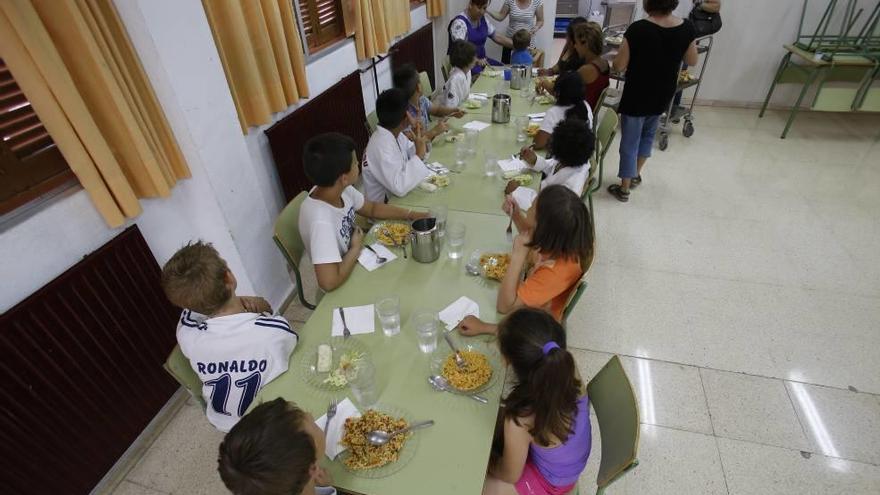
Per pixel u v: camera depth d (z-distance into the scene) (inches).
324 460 43.6
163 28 65.2
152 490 71.6
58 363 61.5
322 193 69.6
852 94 157.9
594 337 93.0
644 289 104.7
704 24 162.9
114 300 68.6
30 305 57.1
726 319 95.7
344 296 63.6
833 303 98.0
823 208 130.0
